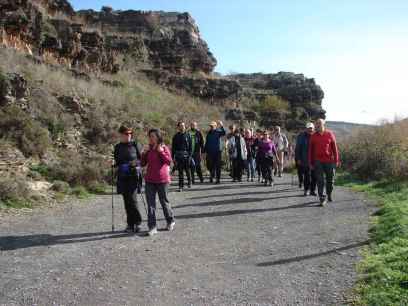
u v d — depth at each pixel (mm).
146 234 5887
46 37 17797
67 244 5355
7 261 4664
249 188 10570
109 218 6906
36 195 7910
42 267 4492
